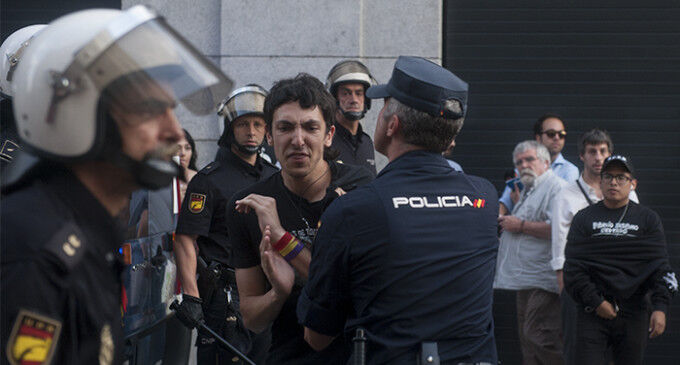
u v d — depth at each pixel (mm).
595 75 7758
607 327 5371
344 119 5695
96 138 1465
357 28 6863
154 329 4398
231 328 4613
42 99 1458
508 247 6410
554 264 5957
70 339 1411
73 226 1438
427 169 2385
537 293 6285
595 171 5980
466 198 2375
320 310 2369
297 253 2787
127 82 1473
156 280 4418
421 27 6953
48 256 1381
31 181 1484
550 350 6234
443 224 2303
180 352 4762
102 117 1467
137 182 1523
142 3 6941
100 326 1464
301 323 2434
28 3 7551
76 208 1473
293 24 6852
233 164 4867
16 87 1498
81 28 1490
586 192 5945
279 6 6844
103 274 1492
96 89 1460
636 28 7738
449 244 2287
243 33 6859
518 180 6898
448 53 7801
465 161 7836
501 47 7773
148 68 1496
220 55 6898
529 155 6391
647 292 5395
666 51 7730
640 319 5363
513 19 7762
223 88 1674
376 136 2537
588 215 5434
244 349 4602
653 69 7742
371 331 2266
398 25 6953
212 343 4598
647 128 7762
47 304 1366
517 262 6344
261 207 2822
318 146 2949
